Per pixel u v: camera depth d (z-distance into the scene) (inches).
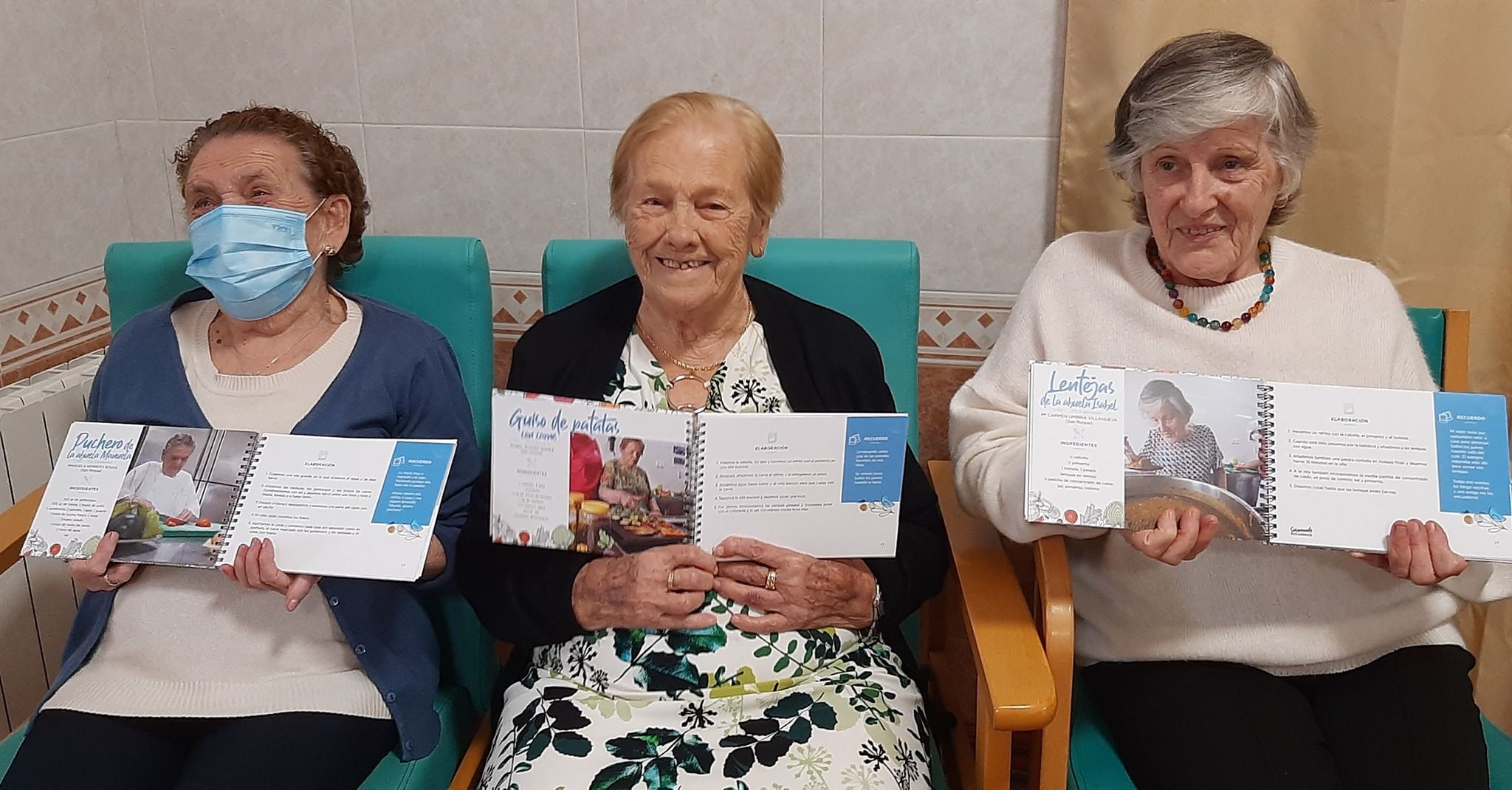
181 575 54.0
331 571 49.0
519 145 75.1
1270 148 52.4
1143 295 57.3
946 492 64.2
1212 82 50.8
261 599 54.0
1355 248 66.1
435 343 59.8
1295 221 66.8
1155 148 53.3
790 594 51.9
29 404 69.6
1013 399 59.3
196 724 53.4
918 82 70.1
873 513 51.6
